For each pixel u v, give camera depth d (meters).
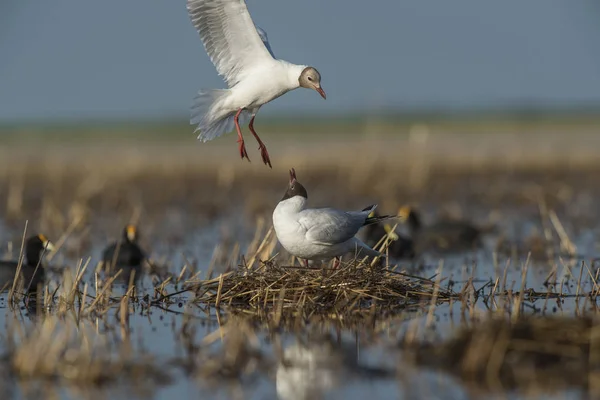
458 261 19.94
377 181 34.44
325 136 58.09
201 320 14.01
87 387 10.55
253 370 11.12
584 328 11.20
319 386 10.46
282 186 34.56
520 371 10.52
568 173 36.97
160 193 33.19
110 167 40.25
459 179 36.09
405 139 54.38
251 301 14.88
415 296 15.08
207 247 22.30
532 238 21.83
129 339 12.79
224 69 16.08
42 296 16.36
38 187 35.28
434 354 11.38
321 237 14.70
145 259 19.61
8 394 10.27
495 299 15.14
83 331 13.34
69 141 58.34
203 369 11.16
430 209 29.25
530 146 47.59
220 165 40.94
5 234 24.56
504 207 29.38
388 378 10.70
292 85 15.94
